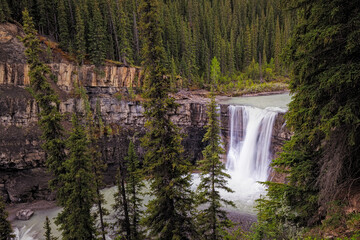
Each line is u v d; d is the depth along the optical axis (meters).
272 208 9.97
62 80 43.84
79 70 45.28
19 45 44.19
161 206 12.55
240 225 22.19
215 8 99.81
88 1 57.97
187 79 66.06
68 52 51.69
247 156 37.91
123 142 41.19
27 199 33.88
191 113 43.97
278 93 58.16
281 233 8.30
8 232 18.89
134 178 20.03
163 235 12.20
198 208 25.78
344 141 7.44
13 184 33.94
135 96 45.00
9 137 34.88
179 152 11.84
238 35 90.25
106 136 40.56
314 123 8.03
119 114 43.72
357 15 6.23
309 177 8.95
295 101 8.59
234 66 79.50
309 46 7.29
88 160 15.69
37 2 54.22
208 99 53.59
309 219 8.69
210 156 15.00
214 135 14.92
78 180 15.16
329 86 6.89
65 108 41.94
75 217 15.10
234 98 55.09
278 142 32.78
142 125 44.28
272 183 10.38
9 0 52.88
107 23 57.75
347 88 6.86
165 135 11.92
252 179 34.97
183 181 12.21
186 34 71.62
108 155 39.50
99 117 41.53
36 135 36.28
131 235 19.39
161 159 11.70
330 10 6.77
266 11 100.56
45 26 55.88
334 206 7.74
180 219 12.66
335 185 7.90
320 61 7.51
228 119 41.69
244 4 103.31
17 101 36.81
